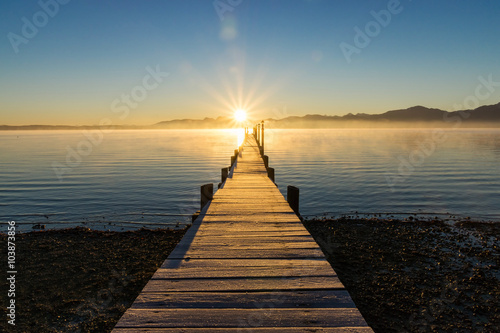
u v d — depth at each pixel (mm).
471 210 16094
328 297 2553
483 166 36594
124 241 9781
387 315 5512
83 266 7715
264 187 8195
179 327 2107
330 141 100188
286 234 4336
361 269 7477
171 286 2746
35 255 8500
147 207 16422
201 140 115875
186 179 26188
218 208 5910
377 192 20859
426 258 8266
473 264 7910
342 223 11945
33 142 114125
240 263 3299
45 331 5086
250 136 37312
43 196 19391
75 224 12977
